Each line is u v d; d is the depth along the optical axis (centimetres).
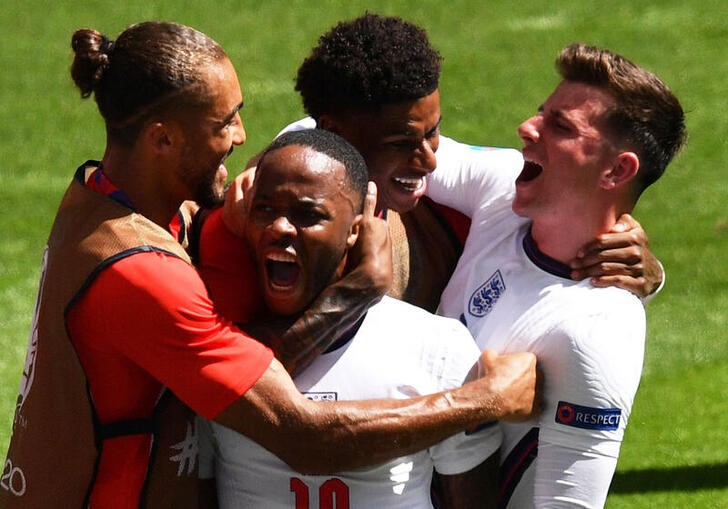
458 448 1073
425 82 1148
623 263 1117
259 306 1071
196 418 1080
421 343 1062
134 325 1001
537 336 1105
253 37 4516
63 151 3684
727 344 2597
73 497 1048
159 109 1024
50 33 4572
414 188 1194
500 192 1217
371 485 1045
